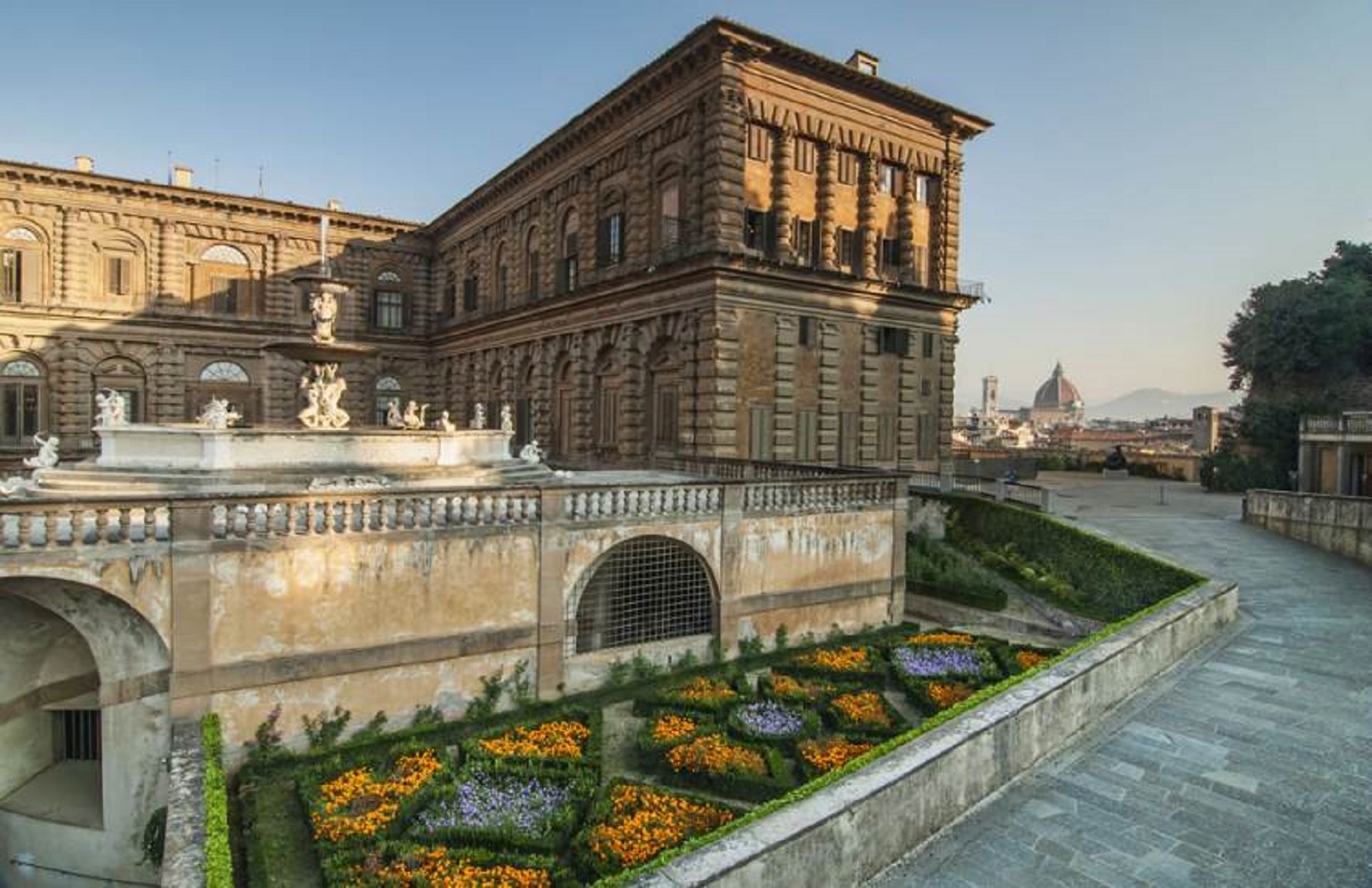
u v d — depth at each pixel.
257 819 13.34
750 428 33.69
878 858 10.38
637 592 20.06
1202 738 14.27
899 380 39.78
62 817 14.35
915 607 27.20
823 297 35.94
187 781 12.01
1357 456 43.66
